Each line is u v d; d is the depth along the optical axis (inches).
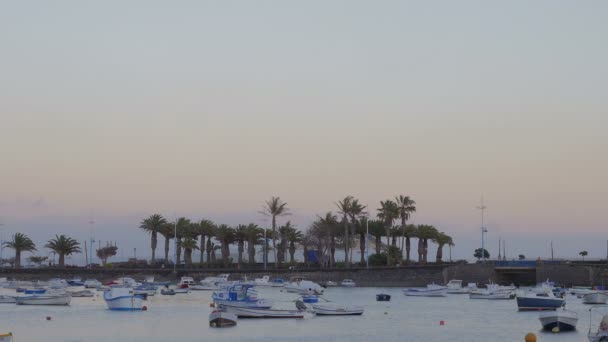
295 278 6850.4
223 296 4131.4
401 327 3607.3
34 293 5108.3
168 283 6875.0
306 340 3097.9
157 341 3061.0
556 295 5290.4
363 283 7081.7
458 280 6525.6
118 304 4512.8
